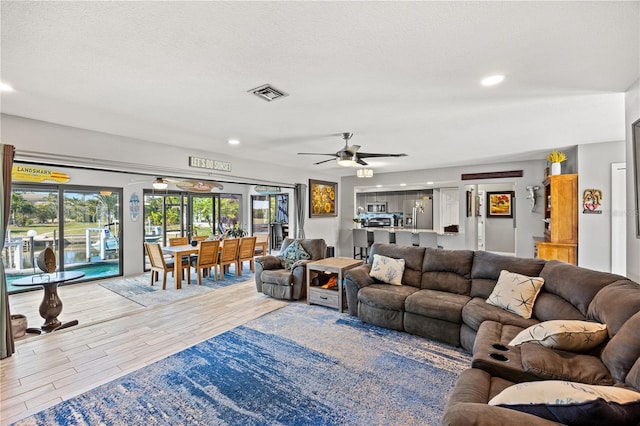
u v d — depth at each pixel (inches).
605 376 62.0
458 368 103.7
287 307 169.2
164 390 91.4
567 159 206.4
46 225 223.5
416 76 86.6
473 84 92.2
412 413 81.1
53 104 107.7
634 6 55.7
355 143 174.9
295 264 183.6
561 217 180.2
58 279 149.4
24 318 140.0
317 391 90.7
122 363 107.5
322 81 89.9
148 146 166.2
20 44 68.2
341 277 160.9
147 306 176.6
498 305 115.3
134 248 265.7
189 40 67.4
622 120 129.6
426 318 126.5
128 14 57.7
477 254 142.6
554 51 72.6
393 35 65.9
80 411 82.4
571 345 72.0
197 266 226.4
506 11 57.6
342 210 344.8
